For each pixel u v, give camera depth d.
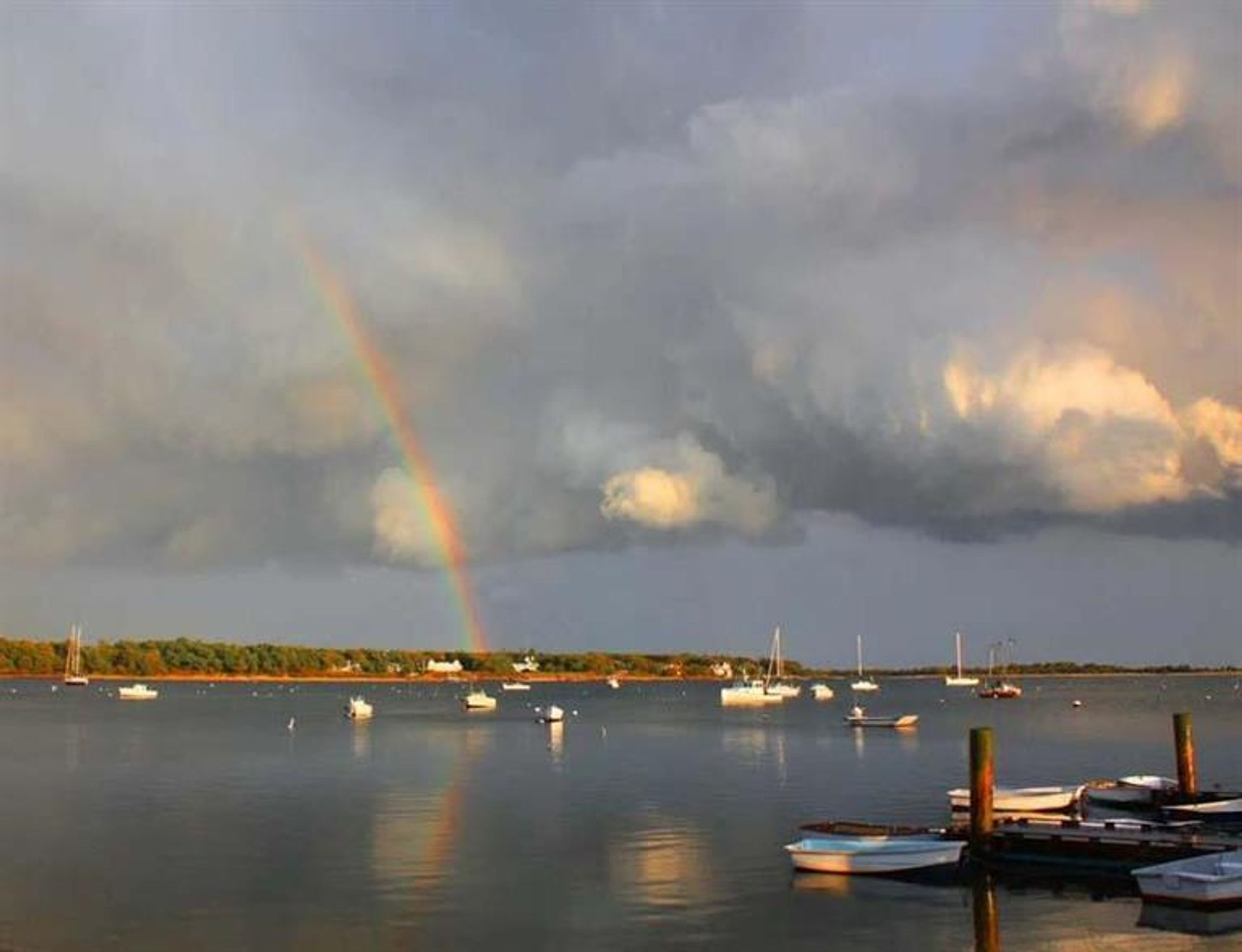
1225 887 44.38
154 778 96.69
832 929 42.19
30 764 110.50
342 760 115.19
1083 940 40.91
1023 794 67.69
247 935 41.84
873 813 71.81
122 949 40.25
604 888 48.84
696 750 127.88
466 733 163.12
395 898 47.34
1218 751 121.81
